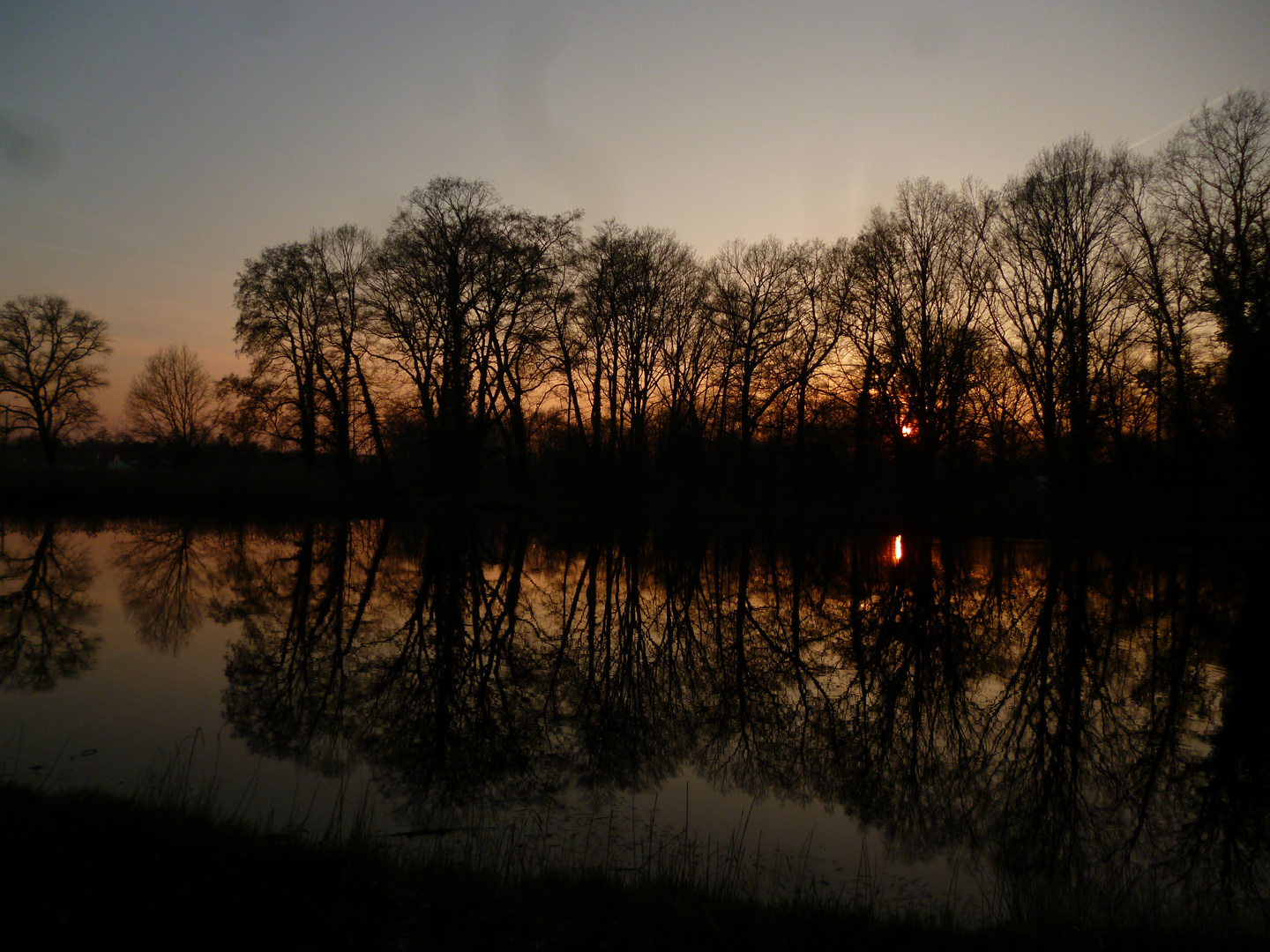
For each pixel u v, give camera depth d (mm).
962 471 36000
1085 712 9875
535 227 35500
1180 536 27969
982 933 4320
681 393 41688
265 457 51500
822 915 4371
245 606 15008
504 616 15023
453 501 38375
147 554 22031
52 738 7633
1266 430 25125
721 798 6961
